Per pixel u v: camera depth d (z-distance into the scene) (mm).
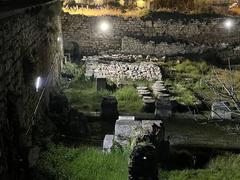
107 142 11398
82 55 27000
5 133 7500
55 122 13141
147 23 27828
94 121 14703
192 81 21703
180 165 11008
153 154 8922
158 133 10789
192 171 10516
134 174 8820
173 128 14031
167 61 25531
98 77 19156
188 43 27453
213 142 12695
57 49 19203
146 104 16438
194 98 18094
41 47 13094
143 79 20984
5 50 7898
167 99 15531
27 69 10344
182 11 30406
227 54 26891
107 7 31422
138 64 24062
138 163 8805
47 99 14047
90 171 9633
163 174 10125
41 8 11977
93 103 16828
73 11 29625
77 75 20953
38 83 11281
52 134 11836
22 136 8469
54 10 17250
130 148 10297
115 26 27547
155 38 27812
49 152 10492
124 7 31938
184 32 28250
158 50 26906
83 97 17594
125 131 11414
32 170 8797
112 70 22266
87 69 22406
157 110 15281
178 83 21156
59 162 9977
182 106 16781
